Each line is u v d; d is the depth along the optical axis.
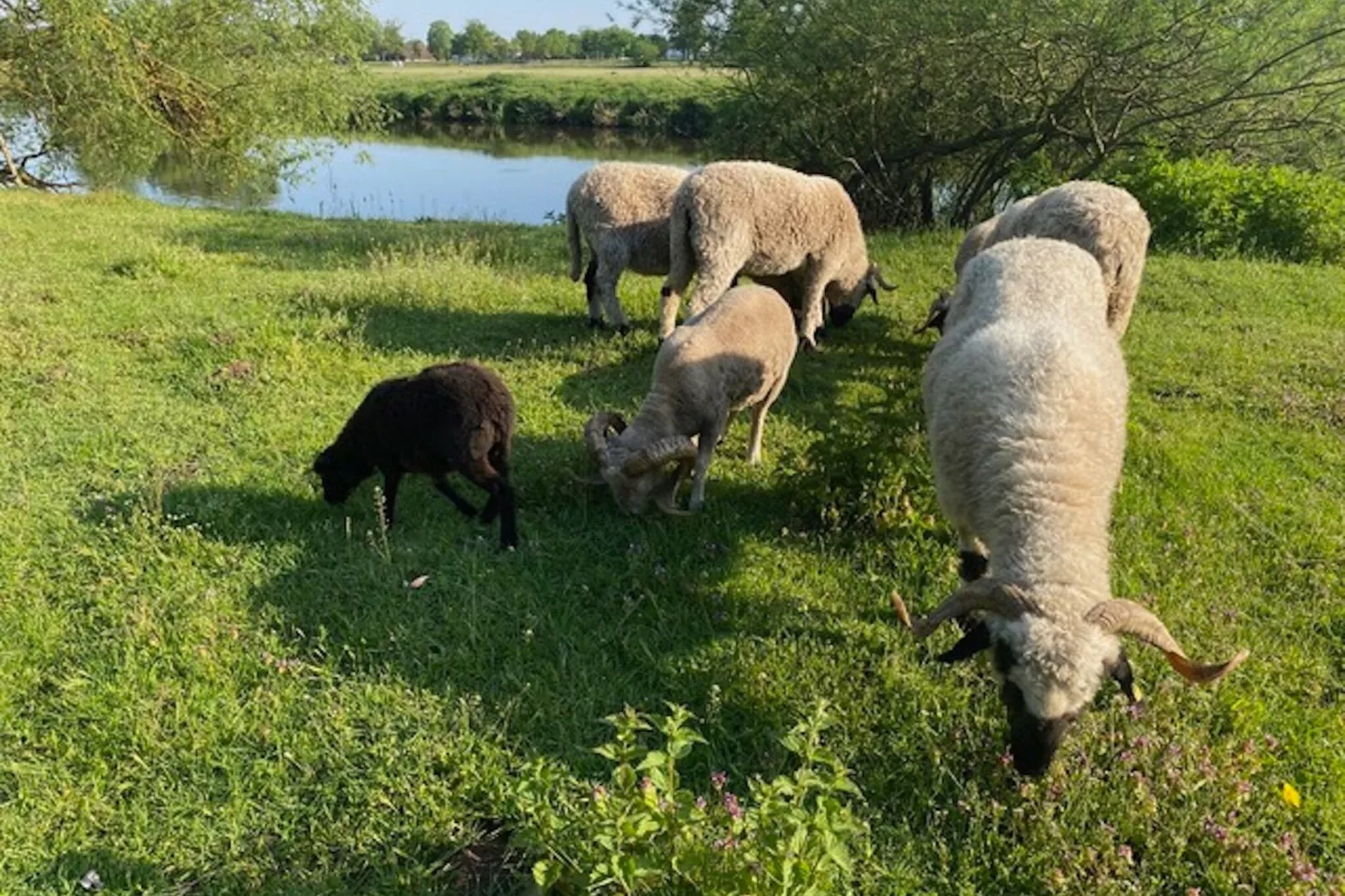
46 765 3.66
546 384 7.61
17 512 5.30
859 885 3.31
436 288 9.91
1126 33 15.84
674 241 8.03
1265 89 16.34
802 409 7.39
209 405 6.88
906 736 3.93
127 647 4.23
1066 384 4.23
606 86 49.59
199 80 19.91
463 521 5.57
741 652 4.44
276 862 3.36
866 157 20.83
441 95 50.38
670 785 2.80
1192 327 9.26
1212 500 5.82
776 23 20.27
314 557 5.05
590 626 4.64
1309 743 3.90
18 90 19.17
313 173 25.53
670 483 5.64
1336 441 6.69
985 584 3.59
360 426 5.33
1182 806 3.54
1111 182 15.13
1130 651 4.35
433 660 4.30
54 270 10.50
